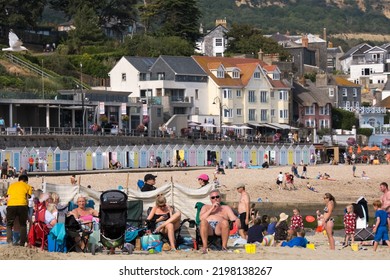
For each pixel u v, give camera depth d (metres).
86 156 106.25
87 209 38.25
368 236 42.00
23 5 181.50
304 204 83.75
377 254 37.66
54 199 38.91
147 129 136.00
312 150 136.25
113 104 136.12
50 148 102.00
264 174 104.31
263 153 128.12
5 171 90.88
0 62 151.75
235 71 155.50
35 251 34.22
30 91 135.88
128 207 38.91
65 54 175.38
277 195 89.94
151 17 197.25
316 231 51.75
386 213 39.62
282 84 161.88
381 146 168.25
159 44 174.88
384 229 39.38
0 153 97.31
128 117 138.25
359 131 171.88
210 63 155.50
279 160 130.38
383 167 122.44
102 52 176.50
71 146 114.31
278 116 160.88
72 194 47.22
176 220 37.22
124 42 179.38
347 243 42.09
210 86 152.88
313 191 94.62
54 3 198.25
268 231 44.34
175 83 149.12
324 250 39.12
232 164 122.94
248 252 36.28
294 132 158.62
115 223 35.22
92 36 182.88
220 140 133.88
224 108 152.00
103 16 199.25
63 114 130.88
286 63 173.38
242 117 155.12
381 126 174.50
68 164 103.88
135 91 150.75
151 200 44.53
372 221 59.78
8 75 147.50
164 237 37.34
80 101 129.25
